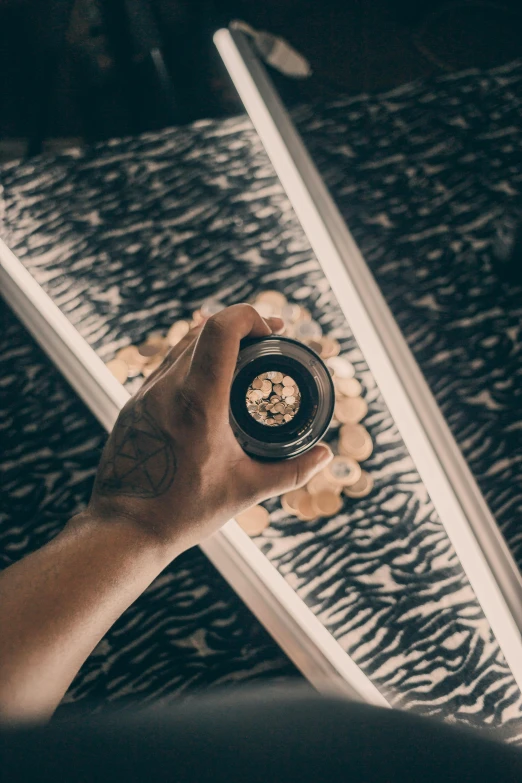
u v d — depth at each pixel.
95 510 0.49
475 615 0.65
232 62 0.85
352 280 0.75
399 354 0.73
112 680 0.65
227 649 0.66
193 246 0.80
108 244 0.80
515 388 0.74
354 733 0.28
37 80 1.13
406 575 0.66
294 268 0.78
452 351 0.76
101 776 0.21
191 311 0.77
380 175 0.85
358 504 0.68
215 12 1.09
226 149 0.84
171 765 0.23
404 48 1.08
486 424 0.73
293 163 0.81
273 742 0.26
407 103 0.89
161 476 0.49
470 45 1.07
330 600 0.66
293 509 0.68
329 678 0.62
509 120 0.86
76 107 1.08
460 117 0.87
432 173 0.85
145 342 0.75
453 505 0.68
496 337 0.76
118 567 0.45
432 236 0.81
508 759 0.29
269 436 0.53
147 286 0.78
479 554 0.66
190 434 0.48
